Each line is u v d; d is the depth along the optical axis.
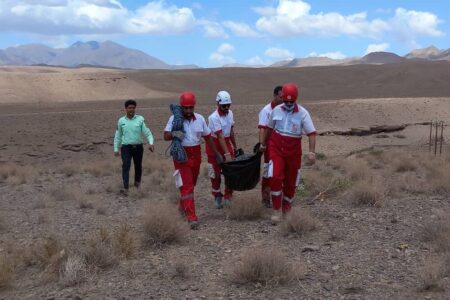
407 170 15.64
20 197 12.84
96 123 43.16
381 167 17.19
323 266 6.43
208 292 5.75
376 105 54.84
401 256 6.70
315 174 13.77
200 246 7.44
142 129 12.76
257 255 6.10
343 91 111.50
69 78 113.00
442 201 9.98
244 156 9.29
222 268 6.48
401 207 9.52
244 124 46.19
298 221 7.88
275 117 8.56
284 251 7.04
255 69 155.38
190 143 8.67
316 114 51.34
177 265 6.29
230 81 135.62
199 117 8.82
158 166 18.22
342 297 5.50
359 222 8.48
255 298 5.55
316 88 126.81
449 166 14.72
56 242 7.12
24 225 9.27
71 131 40.78
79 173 18.81
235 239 7.73
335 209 9.49
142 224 8.18
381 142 42.94
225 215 9.35
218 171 10.06
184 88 123.00
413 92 104.44
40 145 37.12
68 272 6.12
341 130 45.44
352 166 15.62
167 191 12.62
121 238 7.14
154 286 5.95
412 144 39.91
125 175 12.59
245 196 9.84
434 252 6.76
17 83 106.44
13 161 33.25
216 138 10.00
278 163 8.58
